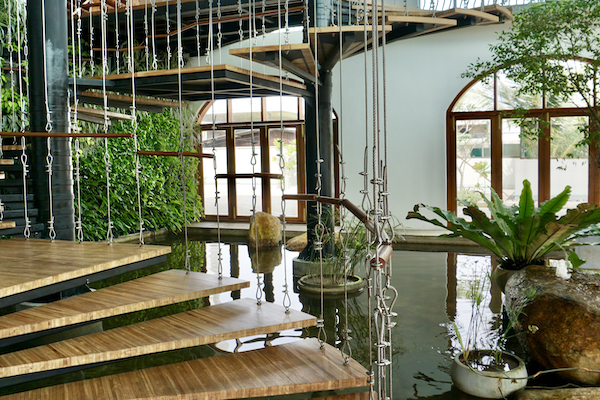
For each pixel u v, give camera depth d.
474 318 4.22
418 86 8.97
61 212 4.16
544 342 3.12
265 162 10.38
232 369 2.48
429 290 5.10
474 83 8.72
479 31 8.62
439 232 8.38
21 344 3.58
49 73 4.13
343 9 5.57
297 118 10.13
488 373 2.85
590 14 6.73
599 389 2.79
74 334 3.83
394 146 9.13
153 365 3.30
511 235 4.62
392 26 5.34
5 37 6.07
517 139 8.66
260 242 7.76
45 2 4.12
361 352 3.48
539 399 2.75
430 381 3.05
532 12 7.10
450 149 8.91
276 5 6.42
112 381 2.36
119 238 8.40
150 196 8.94
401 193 9.16
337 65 9.28
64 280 2.65
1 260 2.96
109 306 2.54
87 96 5.06
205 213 10.86
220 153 10.70
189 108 10.07
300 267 5.92
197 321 2.71
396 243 8.01
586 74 7.09
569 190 4.11
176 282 3.00
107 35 8.15
